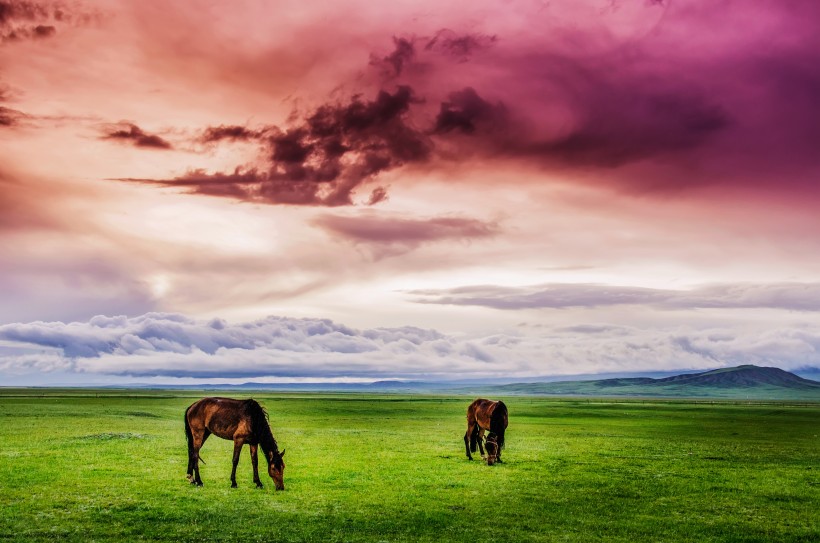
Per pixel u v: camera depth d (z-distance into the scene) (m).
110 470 23.61
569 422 66.69
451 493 20.62
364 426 55.16
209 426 21.03
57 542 14.10
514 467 26.77
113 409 74.19
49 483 20.78
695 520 17.61
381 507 18.33
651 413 93.25
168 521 16.19
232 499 18.89
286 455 30.22
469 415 29.69
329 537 15.03
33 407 74.50
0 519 15.95
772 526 17.08
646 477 24.73
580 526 16.69
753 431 54.91
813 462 30.92
